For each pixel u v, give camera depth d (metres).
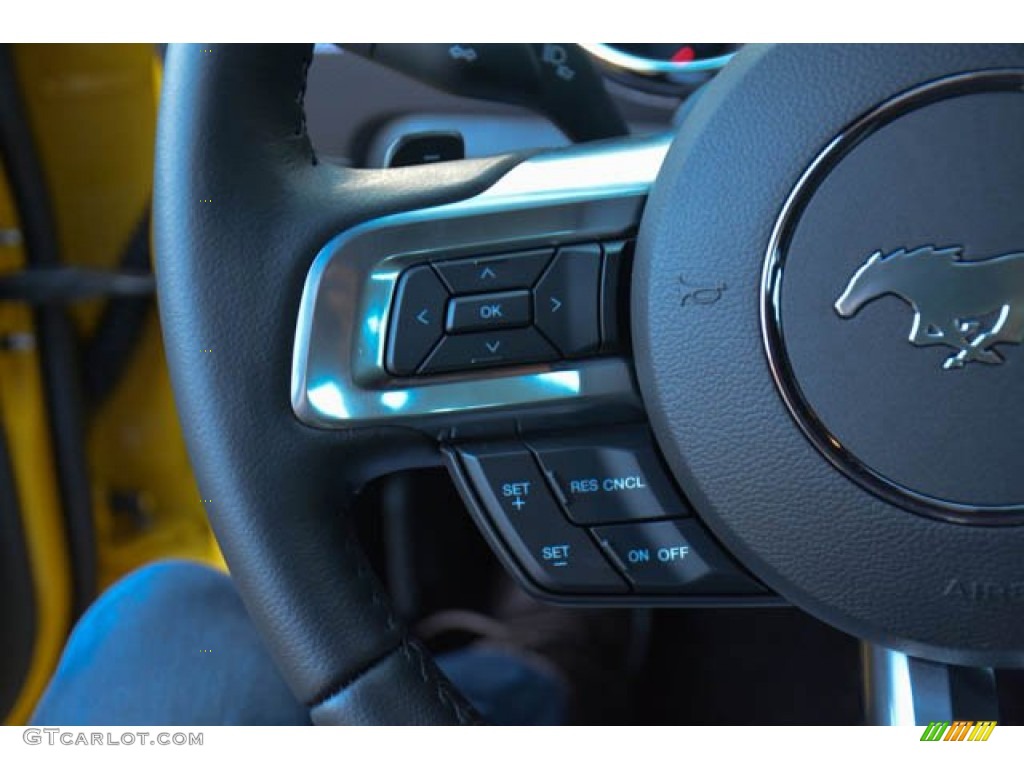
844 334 0.48
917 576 0.48
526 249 0.52
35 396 1.28
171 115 0.55
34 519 1.27
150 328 1.34
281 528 0.53
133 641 0.73
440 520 1.24
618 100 0.82
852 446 0.48
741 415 0.49
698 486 0.50
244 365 0.53
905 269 0.47
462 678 1.10
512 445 0.54
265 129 0.55
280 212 0.54
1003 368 0.47
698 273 0.49
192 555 1.36
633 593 0.54
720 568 0.52
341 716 0.54
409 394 0.53
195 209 0.54
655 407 0.50
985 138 0.47
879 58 0.47
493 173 0.54
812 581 0.49
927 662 0.52
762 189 0.48
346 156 0.78
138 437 1.38
